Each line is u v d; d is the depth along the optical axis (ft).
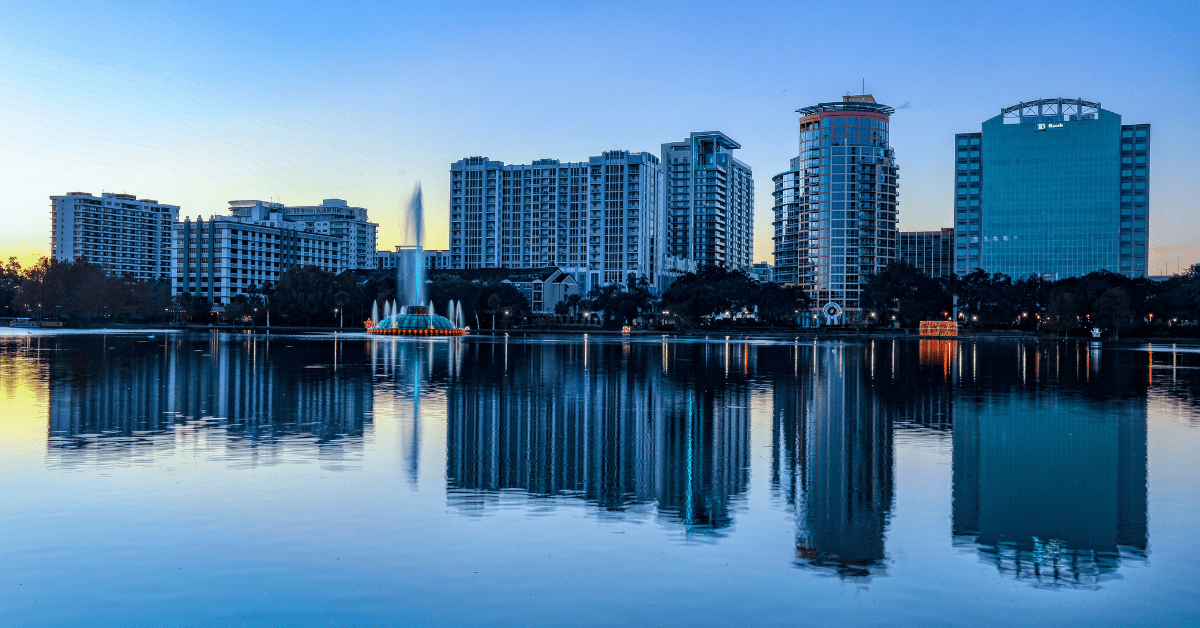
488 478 65.05
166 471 65.92
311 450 76.02
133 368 175.73
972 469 70.59
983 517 54.60
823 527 51.80
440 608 38.40
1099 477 67.31
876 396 129.70
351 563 44.19
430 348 289.53
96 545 46.65
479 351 269.85
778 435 88.43
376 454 74.38
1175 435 90.07
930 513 55.57
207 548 46.37
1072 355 280.51
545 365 198.80
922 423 98.68
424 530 50.29
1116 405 119.85
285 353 242.37
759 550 47.19
